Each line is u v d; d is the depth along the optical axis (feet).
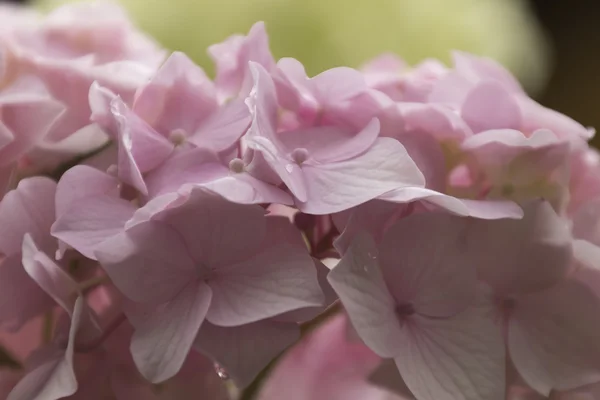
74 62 1.07
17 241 1.01
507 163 1.04
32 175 1.06
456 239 1.01
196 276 1.00
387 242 1.00
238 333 0.98
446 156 1.05
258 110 0.99
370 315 0.98
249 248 1.00
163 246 0.99
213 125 1.03
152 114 1.04
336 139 1.03
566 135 1.05
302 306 0.97
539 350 1.02
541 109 1.05
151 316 0.99
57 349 1.02
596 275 1.03
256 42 1.03
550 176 1.04
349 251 0.98
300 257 0.99
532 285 1.03
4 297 1.02
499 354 1.00
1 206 1.01
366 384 1.17
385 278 1.01
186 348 0.97
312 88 1.03
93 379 1.03
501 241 1.02
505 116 1.04
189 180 1.00
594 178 1.08
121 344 1.03
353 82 1.02
